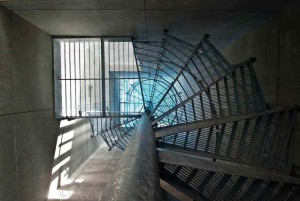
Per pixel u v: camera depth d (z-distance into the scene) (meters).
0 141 4.02
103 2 3.84
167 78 9.30
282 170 2.89
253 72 3.53
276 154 3.01
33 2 3.87
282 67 4.12
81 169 8.25
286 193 2.69
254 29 5.20
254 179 2.68
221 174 2.68
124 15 4.46
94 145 10.64
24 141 4.82
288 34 3.95
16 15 4.50
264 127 3.30
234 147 3.61
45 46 5.86
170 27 5.24
